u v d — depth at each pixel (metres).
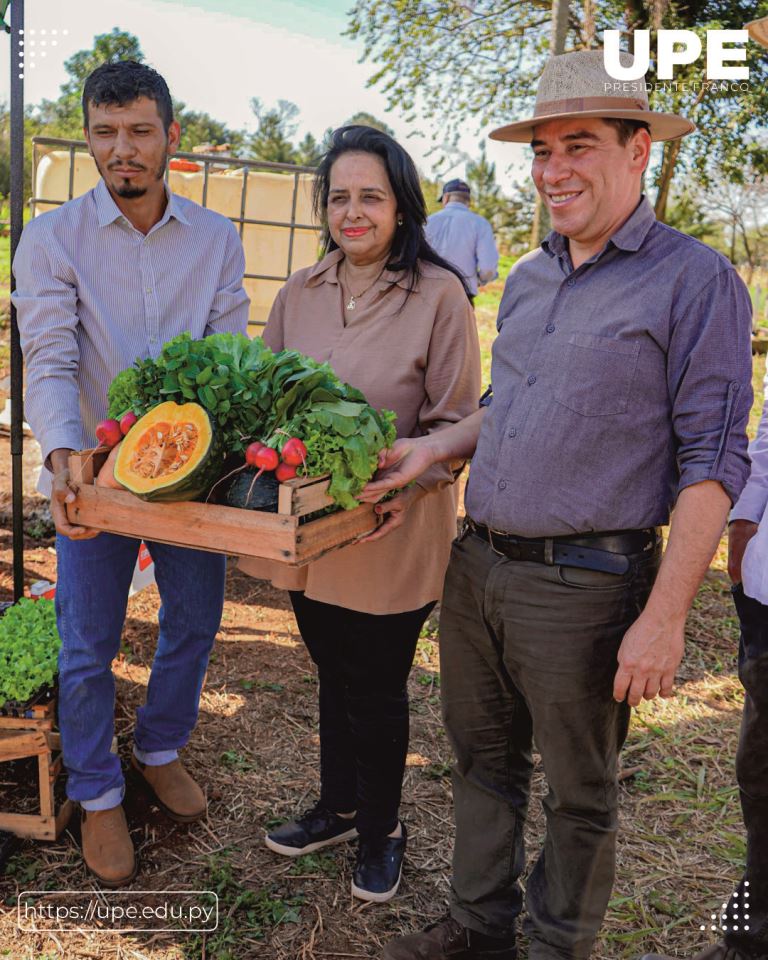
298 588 2.72
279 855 3.00
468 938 2.51
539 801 3.40
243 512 2.11
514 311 2.30
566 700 2.13
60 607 2.80
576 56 2.04
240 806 3.23
